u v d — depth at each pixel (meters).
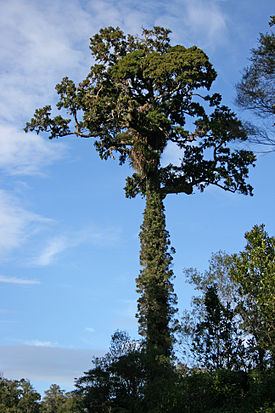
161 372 18.55
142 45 28.52
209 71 25.78
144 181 27.03
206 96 27.30
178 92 26.83
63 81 26.80
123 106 25.48
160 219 24.42
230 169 27.94
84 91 26.81
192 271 18.88
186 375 16.14
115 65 26.28
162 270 22.80
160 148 26.94
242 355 15.12
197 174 27.92
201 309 17.92
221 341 15.55
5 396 41.69
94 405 19.28
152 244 23.56
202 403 14.96
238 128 25.08
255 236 15.04
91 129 27.08
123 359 19.12
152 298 21.84
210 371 15.45
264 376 13.85
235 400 14.54
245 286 14.68
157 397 17.20
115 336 20.69
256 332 14.69
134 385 18.89
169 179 27.95
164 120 25.42
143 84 27.36
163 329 21.44
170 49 27.42
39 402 44.03
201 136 27.44
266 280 13.89
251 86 15.48
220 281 18.44
